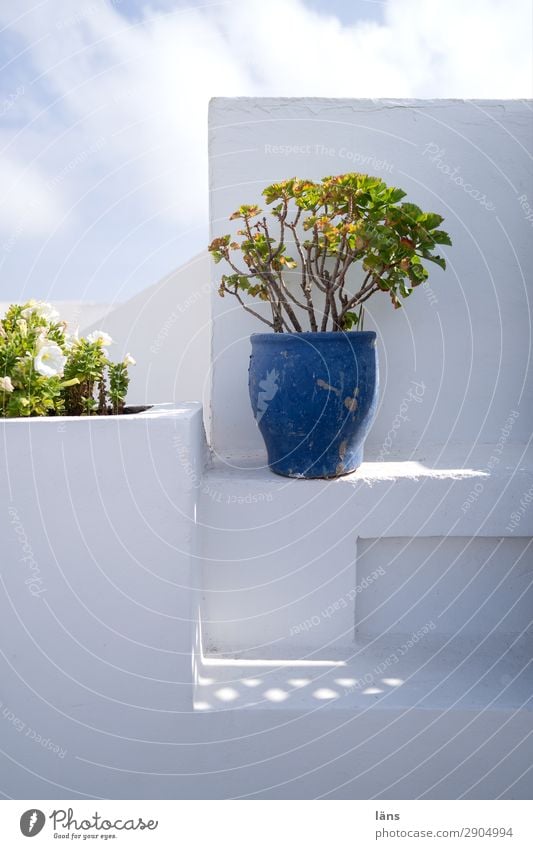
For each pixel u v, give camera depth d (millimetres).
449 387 2496
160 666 1761
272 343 1960
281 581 2088
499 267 2469
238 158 2387
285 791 1820
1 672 1739
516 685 1941
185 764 1793
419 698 1862
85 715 1765
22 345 1867
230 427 2475
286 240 2393
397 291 2445
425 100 2410
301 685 1923
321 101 2391
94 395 2504
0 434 1685
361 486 2039
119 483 1717
